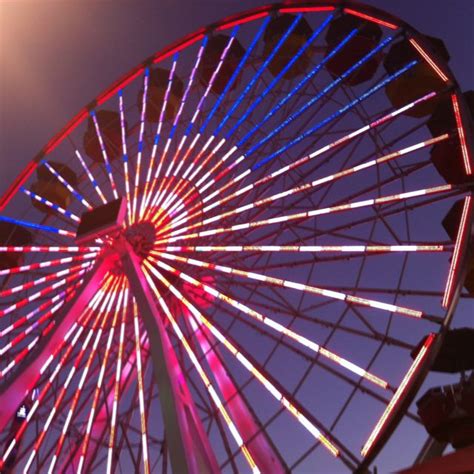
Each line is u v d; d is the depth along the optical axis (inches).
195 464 538.9
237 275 684.1
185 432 549.0
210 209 759.1
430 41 812.6
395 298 601.3
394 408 505.7
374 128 721.6
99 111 1005.8
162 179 804.0
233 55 959.6
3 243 940.6
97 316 722.8
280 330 610.2
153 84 984.9
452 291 539.5
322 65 820.0
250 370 617.6
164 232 762.2
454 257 560.4
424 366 508.1
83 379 665.0
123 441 655.8
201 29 927.0
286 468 550.0
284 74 863.7
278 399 580.1
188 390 621.9
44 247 815.7
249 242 763.4
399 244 634.2
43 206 983.6
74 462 665.6
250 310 636.7
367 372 552.4
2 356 732.0
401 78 798.5
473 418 597.0
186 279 706.2
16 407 642.2
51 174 999.0
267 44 946.1
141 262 745.0
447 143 693.9
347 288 641.6
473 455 308.5
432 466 323.0
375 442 502.3
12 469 646.5
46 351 666.2
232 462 574.6
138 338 667.4
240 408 621.3
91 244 791.1
